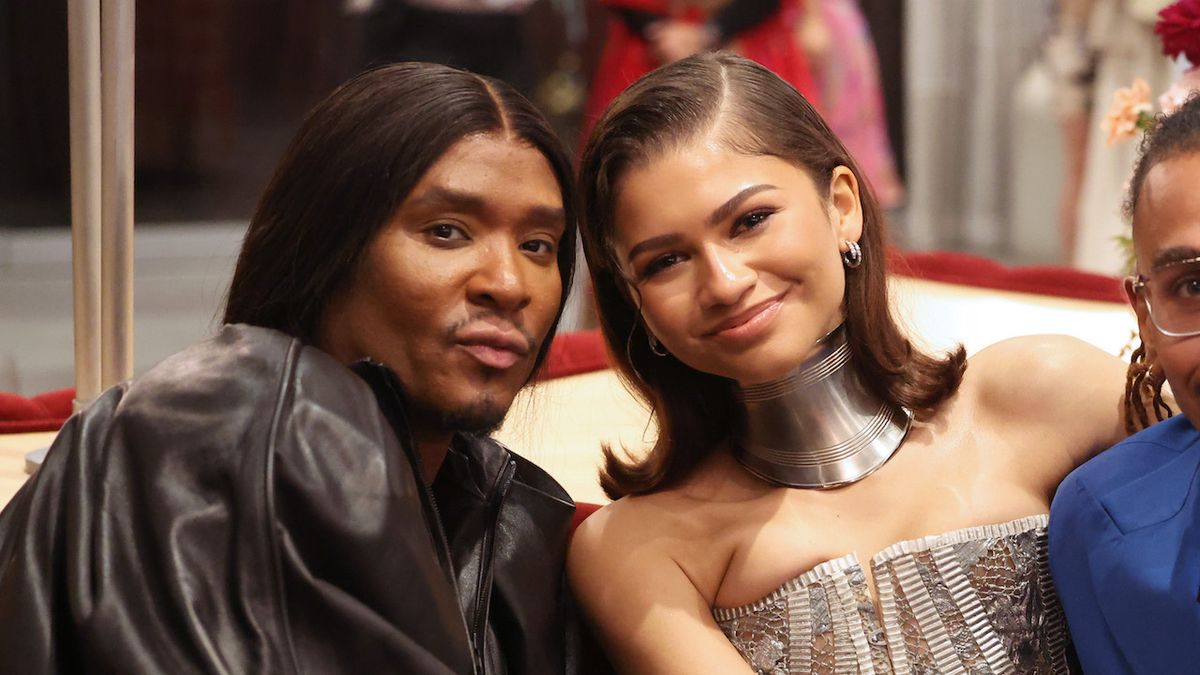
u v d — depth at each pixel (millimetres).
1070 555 1471
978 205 6680
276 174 1401
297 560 1182
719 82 1509
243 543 1176
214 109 6988
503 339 1345
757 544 1515
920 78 6594
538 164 1377
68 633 1185
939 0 6500
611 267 1546
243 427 1221
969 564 1496
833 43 4613
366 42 6047
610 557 1527
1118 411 1590
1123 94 2441
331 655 1170
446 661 1224
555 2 5980
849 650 1468
